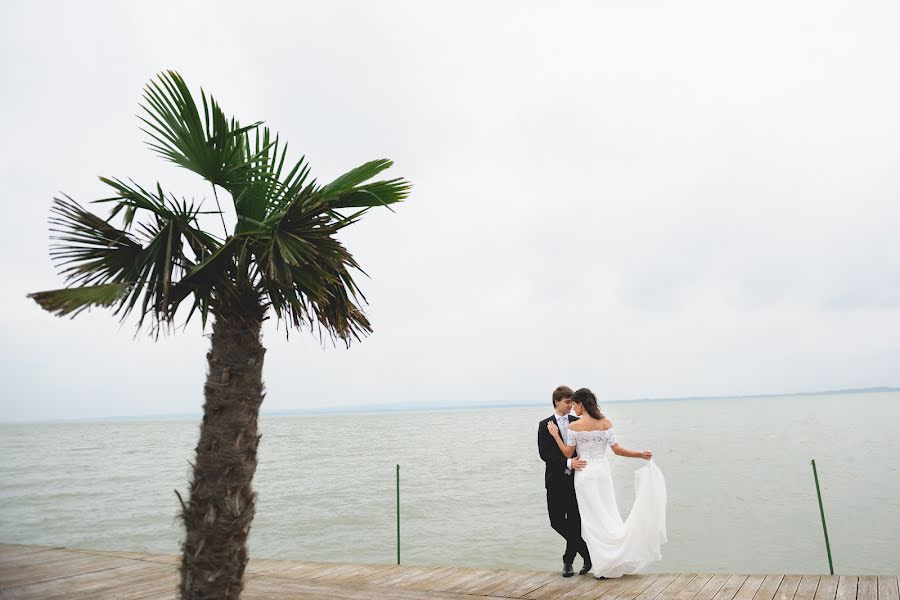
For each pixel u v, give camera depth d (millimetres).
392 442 63719
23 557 7004
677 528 15078
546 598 5051
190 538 3643
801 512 16484
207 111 3693
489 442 58781
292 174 4121
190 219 3811
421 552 13469
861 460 28469
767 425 69688
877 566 11305
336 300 4188
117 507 20984
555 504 5832
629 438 51406
